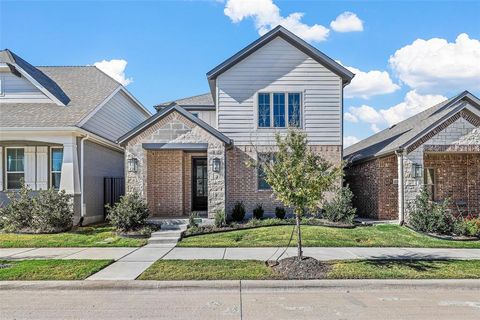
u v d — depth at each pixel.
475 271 7.60
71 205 14.10
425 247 10.40
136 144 13.84
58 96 16.16
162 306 5.86
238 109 15.69
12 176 15.51
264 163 8.56
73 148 14.40
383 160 15.56
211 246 10.59
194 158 16.83
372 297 6.32
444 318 5.30
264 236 11.59
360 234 11.88
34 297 6.38
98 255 9.41
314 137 15.62
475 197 15.92
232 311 5.60
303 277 7.18
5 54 16.00
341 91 15.68
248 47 15.52
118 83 18.80
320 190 7.93
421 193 13.18
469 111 13.77
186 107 20.67
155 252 9.79
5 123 14.09
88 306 5.88
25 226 12.93
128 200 12.55
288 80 15.70
